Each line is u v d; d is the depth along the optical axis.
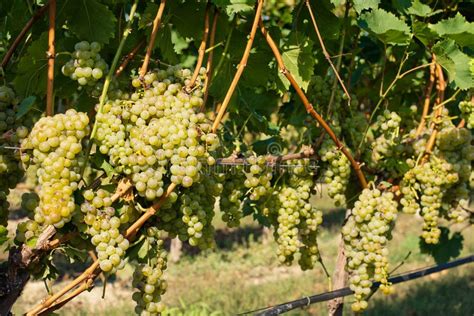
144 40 2.75
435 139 3.45
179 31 2.86
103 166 2.30
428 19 3.62
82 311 9.77
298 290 11.24
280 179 3.31
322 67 3.96
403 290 11.02
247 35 3.07
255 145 3.53
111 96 2.37
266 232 15.71
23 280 2.26
